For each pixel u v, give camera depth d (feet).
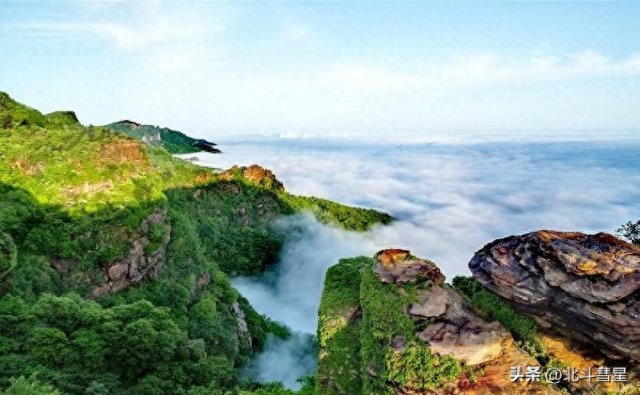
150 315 144.15
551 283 62.18
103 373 119.44
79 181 186.60
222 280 234.38
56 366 115.44
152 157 389.80
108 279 175.01
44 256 164.25
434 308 71.15
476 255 73.82
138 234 186.60
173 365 131.95
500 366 64.39
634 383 62.08
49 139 208.74
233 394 127.65
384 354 70.03
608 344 61.21
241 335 215.72
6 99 247.91
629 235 98.32
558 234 66.74
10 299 133.69
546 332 68.49
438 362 64.64
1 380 97.50
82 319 131.95
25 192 181.37
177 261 210.79
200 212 381.19
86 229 175.63
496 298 74.43
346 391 78.48
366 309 77.61
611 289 57.36
